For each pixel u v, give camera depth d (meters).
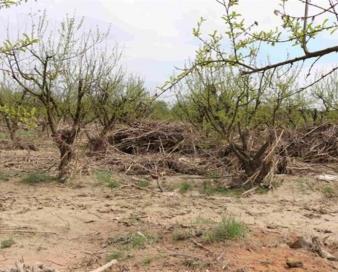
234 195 8.77
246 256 5.28
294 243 5.70
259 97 9.34
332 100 13.38
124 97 12.36
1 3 5.51
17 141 13.94
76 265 5.22
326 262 5.21
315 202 8.45
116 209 7.56
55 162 11.06
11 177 9.73
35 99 11.44
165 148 12.17
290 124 12.10
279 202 8.37
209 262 5.07
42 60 9.34
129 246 5.71
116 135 12.66
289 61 2.61
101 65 10.89
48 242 5.99
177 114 12.49
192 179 9.71
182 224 6.61
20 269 4.74
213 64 6.35
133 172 10.36
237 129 10.16
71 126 10.66
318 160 11.47
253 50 8.44
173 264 5.10
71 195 8.50
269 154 9.27
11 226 6.59
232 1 4.12
